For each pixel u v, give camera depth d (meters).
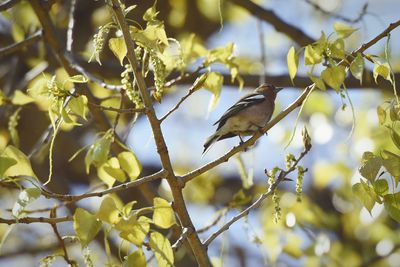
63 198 7.02
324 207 15.63
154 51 7.59
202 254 7.34
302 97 7.77
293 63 7.54
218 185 15.62
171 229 9.65
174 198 7.52
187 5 15.93
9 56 16.72
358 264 14.05
